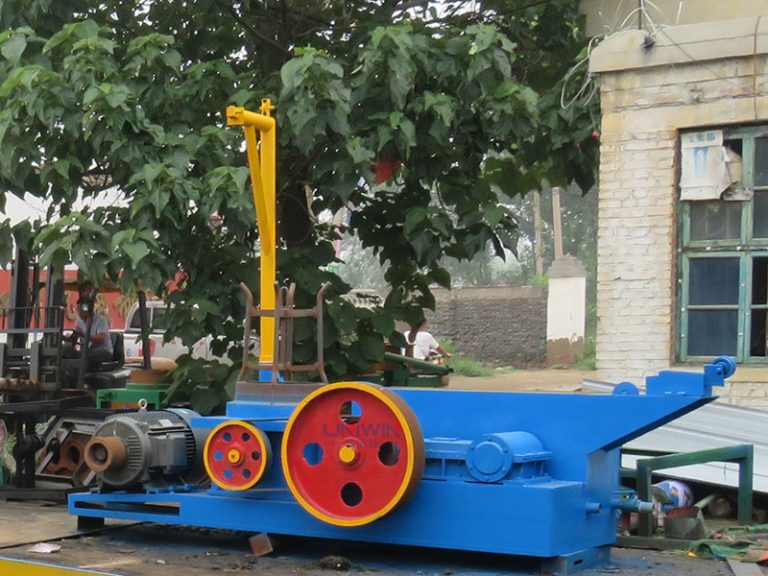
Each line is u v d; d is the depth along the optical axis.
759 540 5.84
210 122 8.67
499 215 8.51
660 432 7.54
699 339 7.45
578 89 8.82
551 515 4.47
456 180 8.91
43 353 8.12
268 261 5.47
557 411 4.78
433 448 4.76
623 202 7.64
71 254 7.54
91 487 7.62
